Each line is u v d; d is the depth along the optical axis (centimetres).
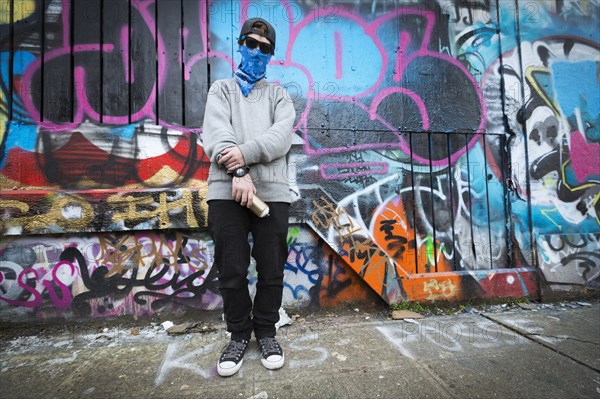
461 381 132
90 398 124
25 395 126
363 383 131
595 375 136
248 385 130
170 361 149
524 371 139
